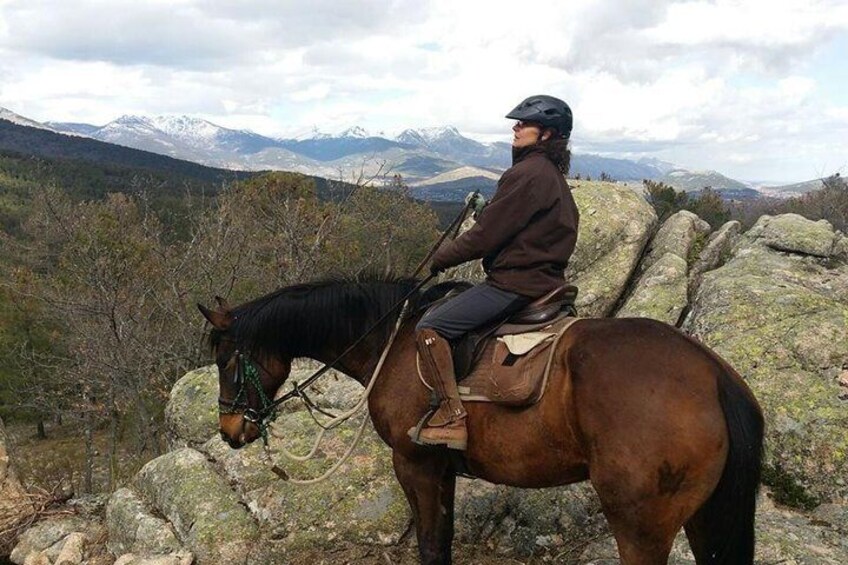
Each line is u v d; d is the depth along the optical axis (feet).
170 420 22.97
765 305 19.39
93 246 50.85
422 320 11.74
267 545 17.31
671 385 9.30
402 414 12.30
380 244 65.82
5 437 26.32
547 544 16.22
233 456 19.52
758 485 9.46
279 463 18.84
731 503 9.30
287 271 53.11
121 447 71.87
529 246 11.03
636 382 9.42
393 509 17.35
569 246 11.26
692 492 9.30
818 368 17.46
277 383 14.16
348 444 19.17
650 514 9.36
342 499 17.69
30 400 68.95
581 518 16.42
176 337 50.90
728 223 26.71
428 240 77.46
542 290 11.08
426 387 11.94
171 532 18.39
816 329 18.12
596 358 9.84
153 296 52.08
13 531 21.83
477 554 16.53
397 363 12.62
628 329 10.11
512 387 10.45
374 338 13.34
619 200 26.30
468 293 11.51
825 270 22.43
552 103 11.22
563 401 10.02
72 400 59.47
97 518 21.68
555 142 11.25
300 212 57.00
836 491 15.65
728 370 9.83
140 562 16.66
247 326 13.73
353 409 13.15
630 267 24.43
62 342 64.08
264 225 58.08
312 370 23.11
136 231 55.16
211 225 53.42
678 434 9.11
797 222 24.35
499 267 11.28
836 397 16.70
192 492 18.69
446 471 12.67
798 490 15.98
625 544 9.62
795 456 16.20
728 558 9.55
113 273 50.60
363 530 17.11
